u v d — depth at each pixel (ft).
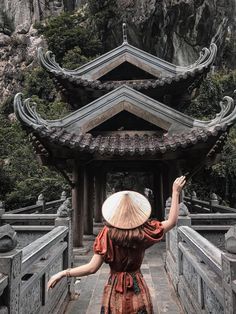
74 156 25.94
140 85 31.09
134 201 7.72
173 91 32.17
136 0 82.64
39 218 23.68
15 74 104.22
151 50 83.76
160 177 37.09
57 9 123.54
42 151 24.71
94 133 27.84
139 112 26.45
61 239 16.01
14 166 63.00
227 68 98.78
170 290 18.76
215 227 20.25
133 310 7.42
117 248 7.51
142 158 25.91
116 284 7.63
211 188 57.77
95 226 38.58
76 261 24.32
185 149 24.49
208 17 84.79
